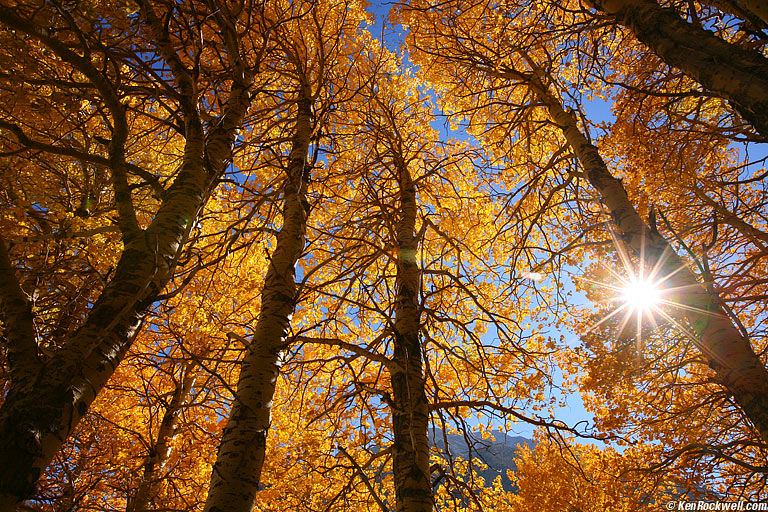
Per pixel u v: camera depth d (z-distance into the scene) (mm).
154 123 5125
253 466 2381
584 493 8109
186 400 5301
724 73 2512
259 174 5367
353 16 6539
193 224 2453
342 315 5156
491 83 6594
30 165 4227
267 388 2727
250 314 5840
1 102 3305
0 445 1308
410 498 2715
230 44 3354
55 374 1528
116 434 5316
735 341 3352
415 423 3057
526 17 6039
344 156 5859
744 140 4367
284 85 5309
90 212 4691
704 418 5816
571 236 6578
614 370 5523
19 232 3707
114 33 3303
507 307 5953
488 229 6707
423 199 6523
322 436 5168
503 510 6695
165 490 4848
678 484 5738
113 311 1802
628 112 5992
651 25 2969
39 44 3354
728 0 2916
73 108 3076
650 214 4051
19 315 1668
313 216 5887
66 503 3605
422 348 3551
